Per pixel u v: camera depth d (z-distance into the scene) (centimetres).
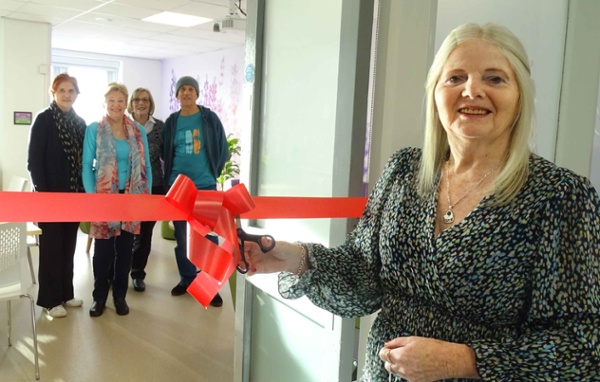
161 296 407
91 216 95
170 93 1012
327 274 111
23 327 334
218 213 92
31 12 608
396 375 100
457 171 100
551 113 214
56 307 356
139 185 355
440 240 94
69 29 721
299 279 112
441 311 97
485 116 93
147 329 340
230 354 308
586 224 85
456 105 96
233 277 317
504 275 89
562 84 213
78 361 290
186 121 378
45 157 329
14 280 273
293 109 202
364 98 164
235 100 834
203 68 912
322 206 132
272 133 215
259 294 228
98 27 702
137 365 289
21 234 266
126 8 584
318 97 188
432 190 101
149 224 417
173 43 816
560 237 86
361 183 167
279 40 209
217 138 384
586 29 209
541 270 86
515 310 90
